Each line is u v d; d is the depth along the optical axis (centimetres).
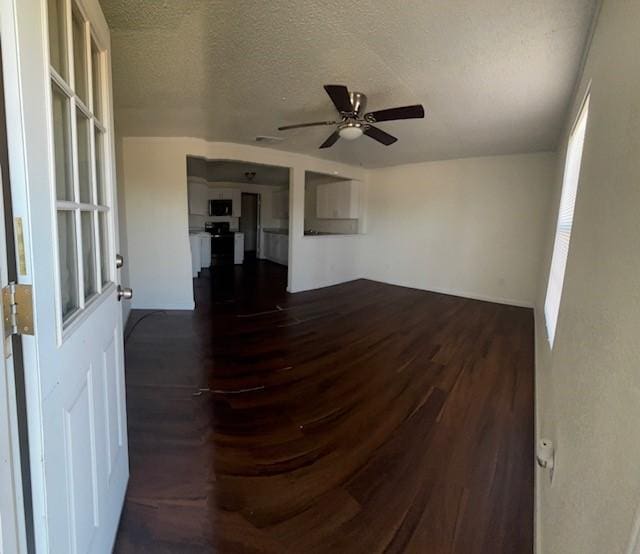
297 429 203
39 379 73
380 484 161
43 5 75
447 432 202
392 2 164
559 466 112
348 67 230
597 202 110
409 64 224
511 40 194
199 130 382
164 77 246
